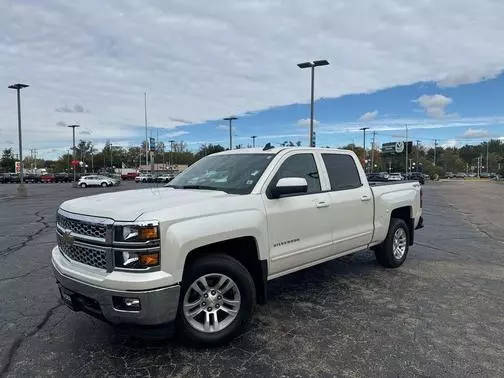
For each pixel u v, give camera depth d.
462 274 6.41
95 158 132.12
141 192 4.50
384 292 5.48
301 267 4.82
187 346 3.90
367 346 3.90
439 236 10.28
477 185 55.97
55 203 21.86
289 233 4.55
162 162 122.69
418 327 4.34
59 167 125.50
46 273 6.53
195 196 4.06
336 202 5.22
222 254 3.94
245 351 3.81
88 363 3.60
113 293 3.34
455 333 4.19
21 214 15.80
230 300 3.94
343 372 3.44
